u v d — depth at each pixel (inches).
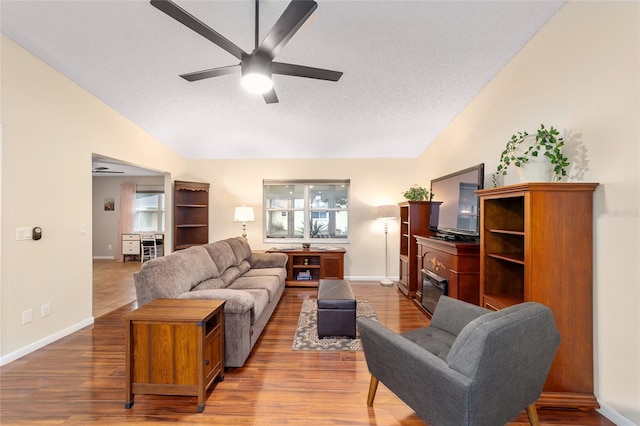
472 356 46.1
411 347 56.7
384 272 214.1
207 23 89.8
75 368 89.4
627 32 62.9
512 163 101.8
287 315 138.3
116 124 142.6
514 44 96.5
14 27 90.0
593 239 70.4
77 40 96.6
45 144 105.9
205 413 69.8
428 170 191.5
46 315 106.0
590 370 70.3
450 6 83.5
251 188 217.8
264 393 77.6
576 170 75.9
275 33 67.9
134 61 108.3
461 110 142.8
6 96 93.0
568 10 78.5
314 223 223.0
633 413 62.4
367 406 72.7
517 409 54.8
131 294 172.4
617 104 65.2
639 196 60.9
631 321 62.6
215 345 80.3
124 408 71.4
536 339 51.7
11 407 71.6
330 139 184.7
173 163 198.7
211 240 217.5
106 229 308.0
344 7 84.7
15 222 95.7
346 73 117.2
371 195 214.5
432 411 53.5
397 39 97.2
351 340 110.3
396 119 155.6
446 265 123.3
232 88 129.9
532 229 70.9
